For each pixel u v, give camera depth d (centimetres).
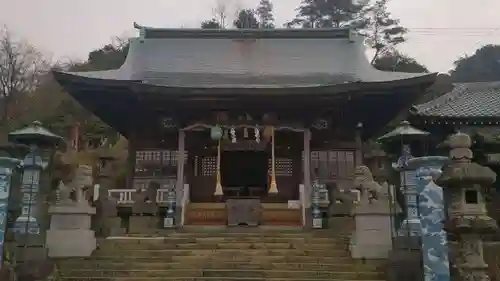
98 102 2580
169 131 2664
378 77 2725
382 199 1546
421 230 1308
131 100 2542
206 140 2719
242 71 2847
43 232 1564
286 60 2952
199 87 2353
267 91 2342
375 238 1523
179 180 2386
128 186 2705
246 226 2230
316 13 6219
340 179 2667
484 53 7138
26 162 1591
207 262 1523
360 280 1386
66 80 2380
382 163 2627
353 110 2655
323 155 2711
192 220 2378
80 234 1591
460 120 2233
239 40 3080
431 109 2316
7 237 1495
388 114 2716
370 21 6284
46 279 1369
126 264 1498
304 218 2223
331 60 2956
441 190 1277
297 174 2742
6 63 6091
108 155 3191
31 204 1555
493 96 2523
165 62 2934
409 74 2748
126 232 1994
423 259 1277
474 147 2195
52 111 5259
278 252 1605
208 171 2806
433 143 2259
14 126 4706
